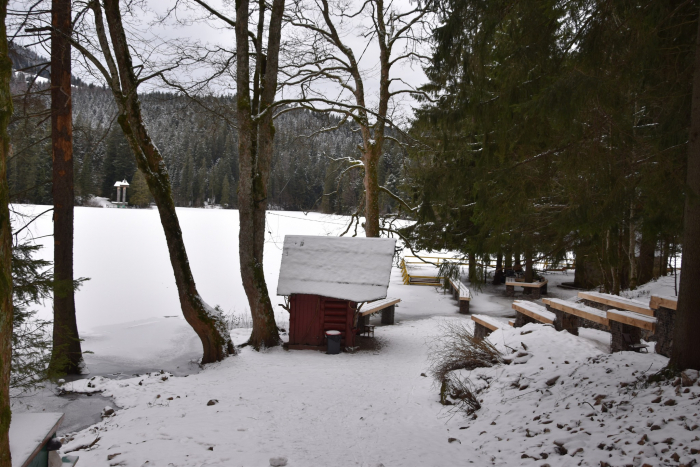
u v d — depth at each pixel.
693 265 5.18
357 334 14.20
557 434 4.76
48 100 10.75
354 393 7.91
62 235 9.84
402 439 5.51
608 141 5.51
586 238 9.28
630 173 5.73
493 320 11.23
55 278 6.42
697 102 5.03
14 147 10.14
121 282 21.06
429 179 7.75
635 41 5.14
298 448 5.25
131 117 10.45
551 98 4.85
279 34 12.35
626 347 7.47
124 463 4.75
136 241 33.78
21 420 2.76
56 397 7.98
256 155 12.09
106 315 15.66
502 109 5.91
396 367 10.32
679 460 3.64
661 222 6.31
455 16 5.59
